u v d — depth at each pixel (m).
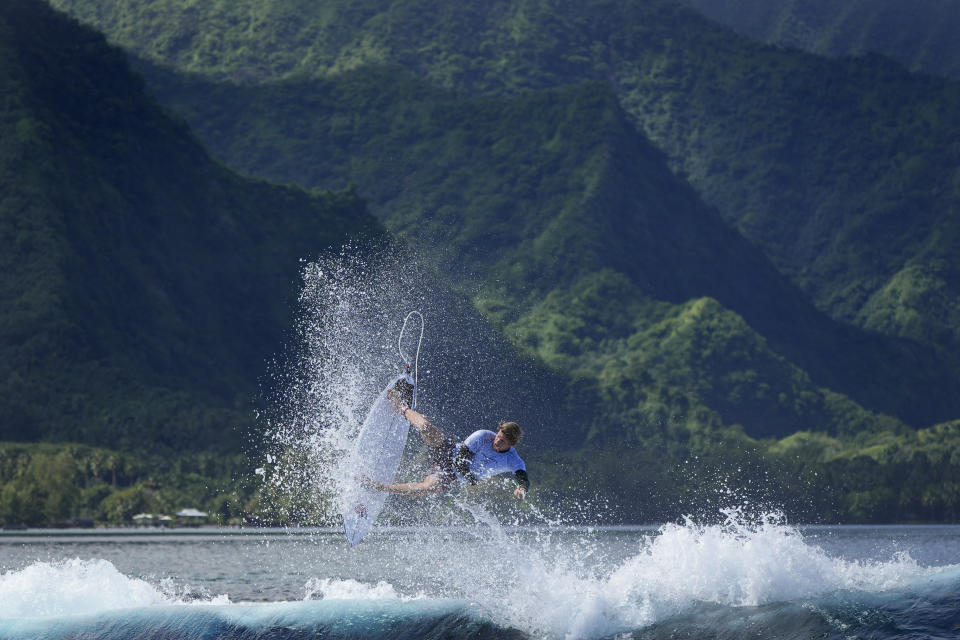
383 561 176.25
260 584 135.25
